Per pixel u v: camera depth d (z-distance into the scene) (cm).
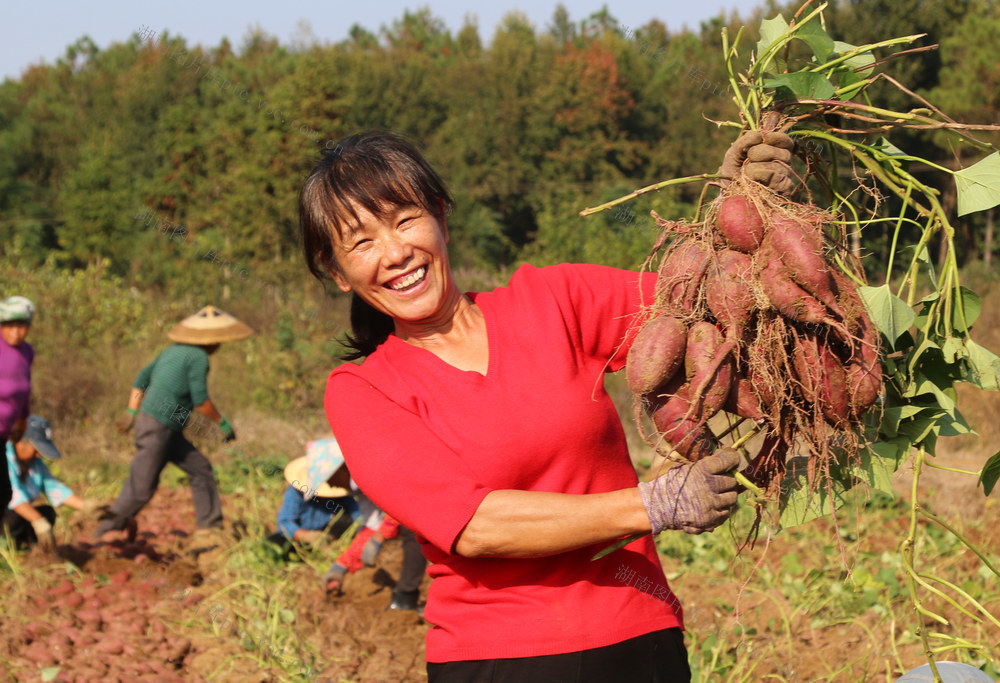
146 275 2722
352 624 548
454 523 188
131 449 1051
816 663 446
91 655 481
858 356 189
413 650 516
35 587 570
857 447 198
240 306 1730
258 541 666
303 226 223
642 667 202
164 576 605
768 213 192
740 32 222
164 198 2934
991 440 949
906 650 443
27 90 8494
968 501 708
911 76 2472
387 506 198
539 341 211
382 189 210
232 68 5925
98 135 4925
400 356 217
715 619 498
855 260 208
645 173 4412
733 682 424
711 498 184
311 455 591
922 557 588
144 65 5797
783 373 189
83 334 1504
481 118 4934
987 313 1470
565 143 4512
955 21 2645
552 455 202
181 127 2925
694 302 195
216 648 500
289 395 1216
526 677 197
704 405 188
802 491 201
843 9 2359
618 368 229
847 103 206
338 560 589
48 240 4484
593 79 4522
